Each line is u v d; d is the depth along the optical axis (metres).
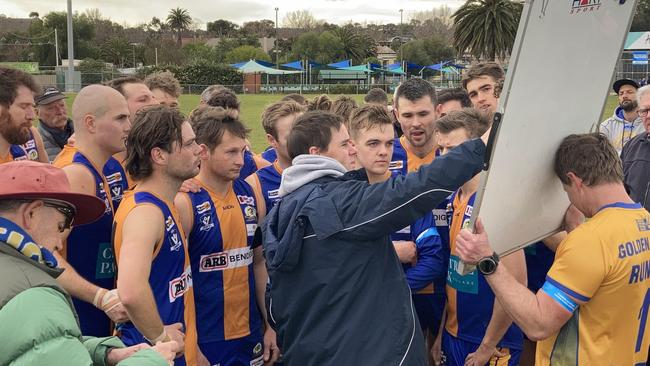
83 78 45.78
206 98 5.60
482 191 2.09
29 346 1.57
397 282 2.31
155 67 59.75
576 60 2.18
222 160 3.24
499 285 2.30
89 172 3.30
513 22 46.91
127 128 3.41
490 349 2.94
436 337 3.55
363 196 2.16
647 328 2.45
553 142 2.34
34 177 1.86
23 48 84.31
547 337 2.33
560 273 2.31
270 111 4.12
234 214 3.36
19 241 1.78
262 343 3.59
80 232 3.23
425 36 113.75
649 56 40.22
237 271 3.36
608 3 2.19
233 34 130.38
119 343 2.23
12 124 3.70
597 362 2.33
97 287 2.93
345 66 79.75
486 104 5.02
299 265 2.26
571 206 2.69
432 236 3.21
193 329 2.97
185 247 2.92
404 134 4.22
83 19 87.75
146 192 2.75
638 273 2.31
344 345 2.19
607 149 2.31
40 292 1.69
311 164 2.40
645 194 5.12
